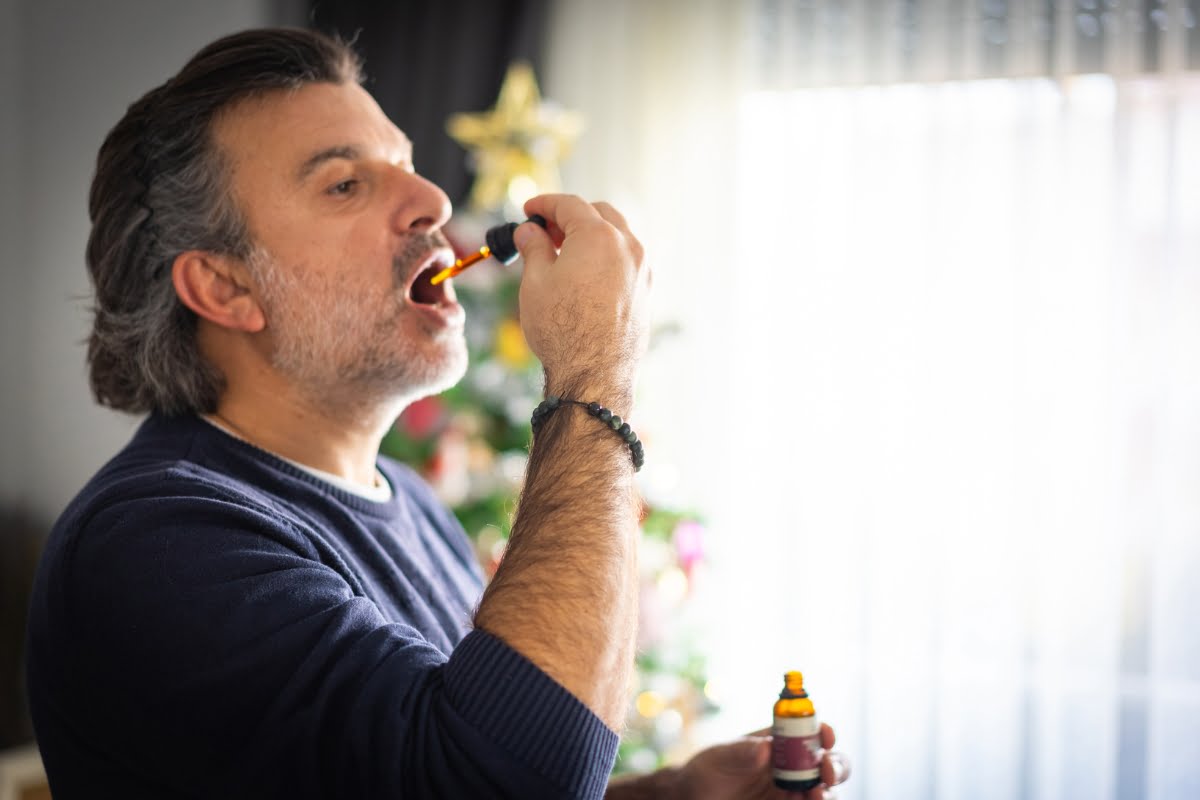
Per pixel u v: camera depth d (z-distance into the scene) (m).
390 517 1.08
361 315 1.05
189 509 0.84
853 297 2.99
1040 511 2.84
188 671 0.78
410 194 1.07
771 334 3.06
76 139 3.12
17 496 3.06
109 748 0.84
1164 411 2.75
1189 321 2.74
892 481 2.96
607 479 0.83
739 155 3.09
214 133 1.06
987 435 2.89
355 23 3.21
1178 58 2.72
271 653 0.78
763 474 3.06
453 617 1.08
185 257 1.05
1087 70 2.81
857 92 2.98
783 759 0.92
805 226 3.04
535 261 0.95
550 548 0.79
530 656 0.74
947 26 2.91
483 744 0.72
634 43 3.17
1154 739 2.76
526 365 2.55
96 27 3.15
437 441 2.55
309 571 0.84
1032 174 2.84
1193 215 2.74
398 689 0.77
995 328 2.88
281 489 0.99
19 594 2.99
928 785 2.93
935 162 2.91
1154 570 2.75
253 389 1.07
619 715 0.77
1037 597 2.84
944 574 2.91
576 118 2.86
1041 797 2.83
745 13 3.10
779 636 3.04
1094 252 2.80
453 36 3.18
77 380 3.08
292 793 0.76
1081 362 2.81
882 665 2.96
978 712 2.89
